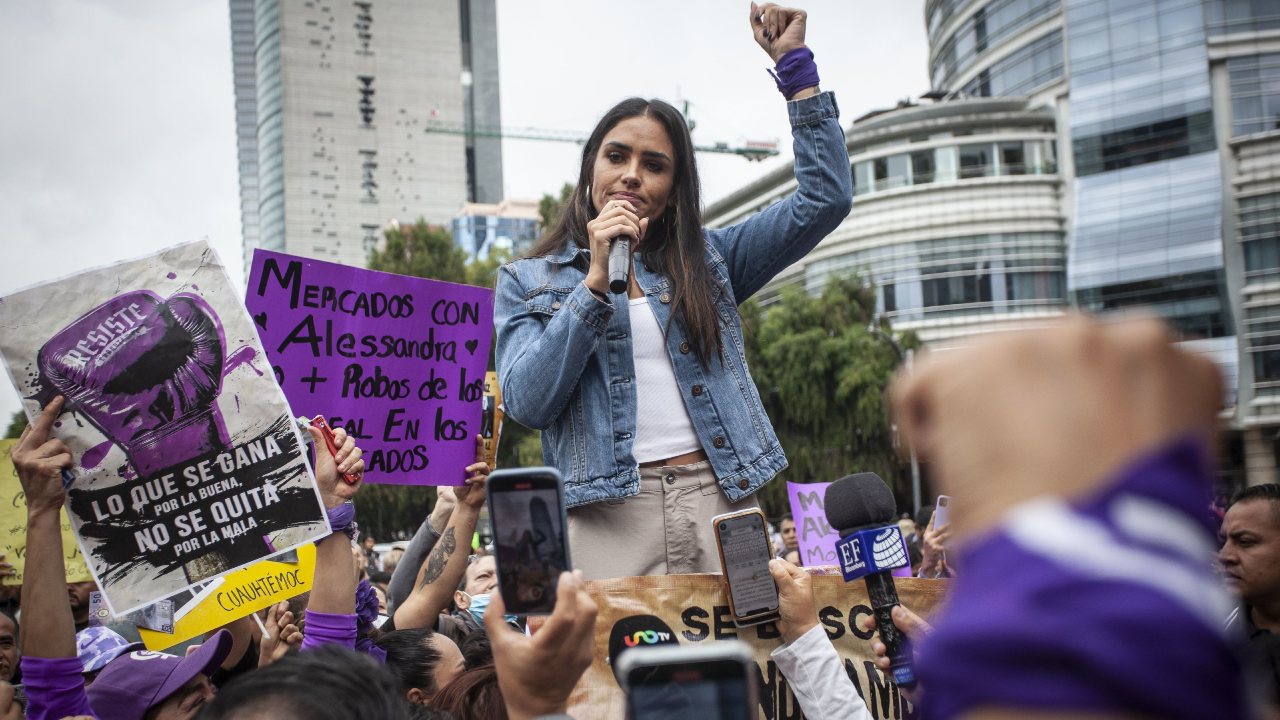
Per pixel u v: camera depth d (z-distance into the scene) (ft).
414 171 514.68
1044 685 1.43
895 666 7.40
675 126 9.60
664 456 9.04
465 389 12.34
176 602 11.96
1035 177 147.84
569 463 9.09
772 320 105.50
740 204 185.68
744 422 9.29
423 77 524.11
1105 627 1.44
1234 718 1.47
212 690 9.79
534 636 4.56
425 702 10.94
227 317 8.88
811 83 10.03
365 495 101.14
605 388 9.06
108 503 8.58
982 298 147.02
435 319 12.19
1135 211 137.28
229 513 8.75
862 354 98.17
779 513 104.37
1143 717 1.42
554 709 4.62
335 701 5.57
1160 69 137.90
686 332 9.29
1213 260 130.52
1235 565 10.91
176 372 8.76
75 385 8.60
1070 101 145.69
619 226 8.54
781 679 8.05
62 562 8.36
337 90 510.99
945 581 8.73
